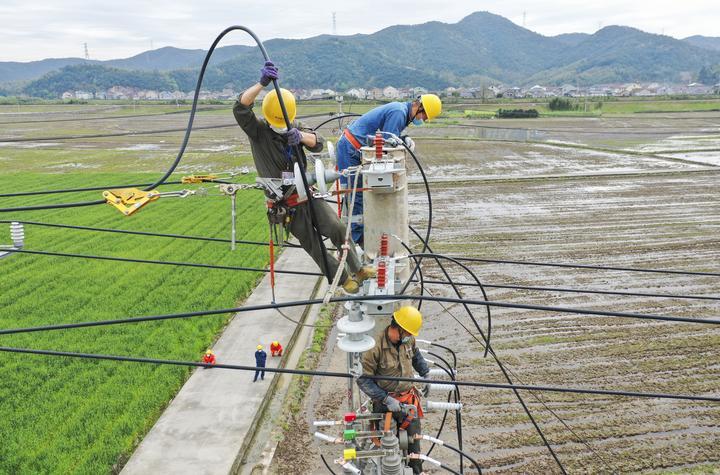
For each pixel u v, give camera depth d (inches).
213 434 426.0
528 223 1029.8
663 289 708.7
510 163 1749.5
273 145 200.2
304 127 209.5
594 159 1800.0
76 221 1095.6
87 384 504.7
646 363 529.3
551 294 700.0
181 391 487.8
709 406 461.7
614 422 442.3
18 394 485.7
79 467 390.0
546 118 3577.8
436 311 651.5
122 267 820.0
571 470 389.7
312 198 198.1
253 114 193.9
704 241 903.1
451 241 926.4
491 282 743.7
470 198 1257.4
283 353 553.3
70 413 462.0
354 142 258.5
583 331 597.3
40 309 669.9
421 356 264.1
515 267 799.7
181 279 769.6
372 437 238.5
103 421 445.7
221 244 935.0
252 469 398.3
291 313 651.5
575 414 453.1
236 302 692.7
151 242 950.4
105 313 658.2
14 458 398.6
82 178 1584.6
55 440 421.4
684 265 796.0
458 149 2094.0
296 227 208.8
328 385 503.2
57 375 520.1
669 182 1390.3
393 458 227.5
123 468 390.6
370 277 217.8
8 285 753.6
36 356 554.3
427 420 447.5
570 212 1106.7
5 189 1424.7
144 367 530.6
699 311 639.8
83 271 805.9
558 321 622.5
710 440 419.5
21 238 382.6
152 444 415.2
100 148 2352.4
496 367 526.3
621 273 768.9
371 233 222.8
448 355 551.2
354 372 212.4
